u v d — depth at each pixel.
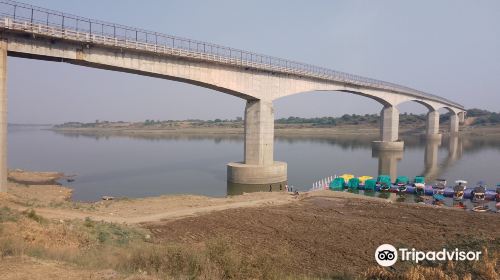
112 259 14.38
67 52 36.25
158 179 58.00
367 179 49.12
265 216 28.97
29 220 19.91
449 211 32.53
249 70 54.72
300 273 16.92
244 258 14.08
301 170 67.62
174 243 20.56
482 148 107.69
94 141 149.88
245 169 53.91
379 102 100.12
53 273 11.24
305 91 66.38
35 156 91.00
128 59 41.03
